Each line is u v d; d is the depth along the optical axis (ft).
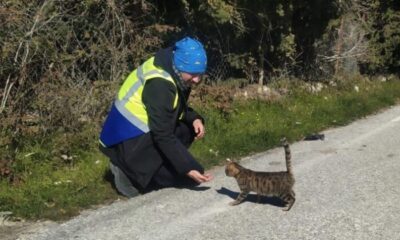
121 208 12.60
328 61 28.66
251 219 11.92
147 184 13.20
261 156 16.98
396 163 16.26
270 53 24.90
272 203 12.84
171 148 12.67
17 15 15.47
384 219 11.96
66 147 15.47
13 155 14.65
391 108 25.63
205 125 18.66
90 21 17.76
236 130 19.15
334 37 28.71
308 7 25.30
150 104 12.67
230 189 13.80
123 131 13.00
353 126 21.54
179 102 12.95
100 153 15.67
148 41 18.75
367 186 14.11
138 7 18.88
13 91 15.90
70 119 16.42
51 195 13.03
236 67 23.38
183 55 12.70
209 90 20.44
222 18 20.76
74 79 17.17
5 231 11.40
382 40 33.06
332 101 24.68
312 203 12.84
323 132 20.45
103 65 18.01
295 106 23.20
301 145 18.45
